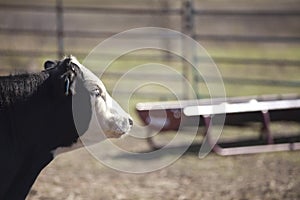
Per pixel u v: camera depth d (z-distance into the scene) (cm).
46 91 717
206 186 1095
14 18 3162
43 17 3231
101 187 1084
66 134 732
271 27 3459
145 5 3678
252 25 3500
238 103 1385
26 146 716
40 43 2675
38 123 716
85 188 1077
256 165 1222
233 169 1197
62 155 1277
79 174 1154
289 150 1321
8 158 706
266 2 3928
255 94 1883
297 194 1050
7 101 709
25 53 2219
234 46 3003
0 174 705
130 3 3709
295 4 3809
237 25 3497
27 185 727
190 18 1748
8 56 2119
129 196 1040
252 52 2775
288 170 1186
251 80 1869
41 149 726
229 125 1373
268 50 2861
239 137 1409
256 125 1441
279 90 1958
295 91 1936
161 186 1095
